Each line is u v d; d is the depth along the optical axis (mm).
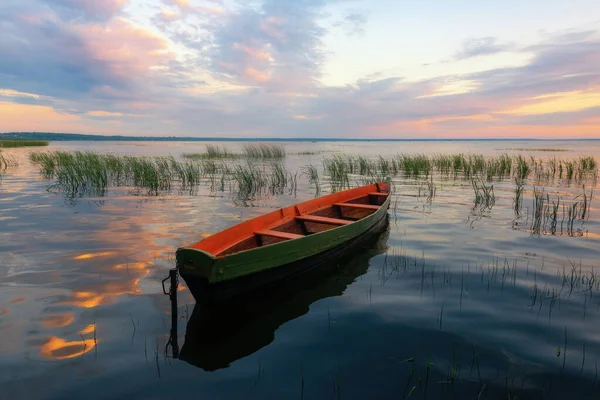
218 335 4934
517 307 5641
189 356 4457
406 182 21078
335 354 4496
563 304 5730
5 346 4582
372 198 13406
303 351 4570
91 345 4641
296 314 5531
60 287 6316
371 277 6938
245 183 18312
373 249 8641
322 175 24203
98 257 7820
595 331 4938
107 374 4098
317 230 9789
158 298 5965
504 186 19234
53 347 4586
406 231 10273
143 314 5449
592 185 19203
